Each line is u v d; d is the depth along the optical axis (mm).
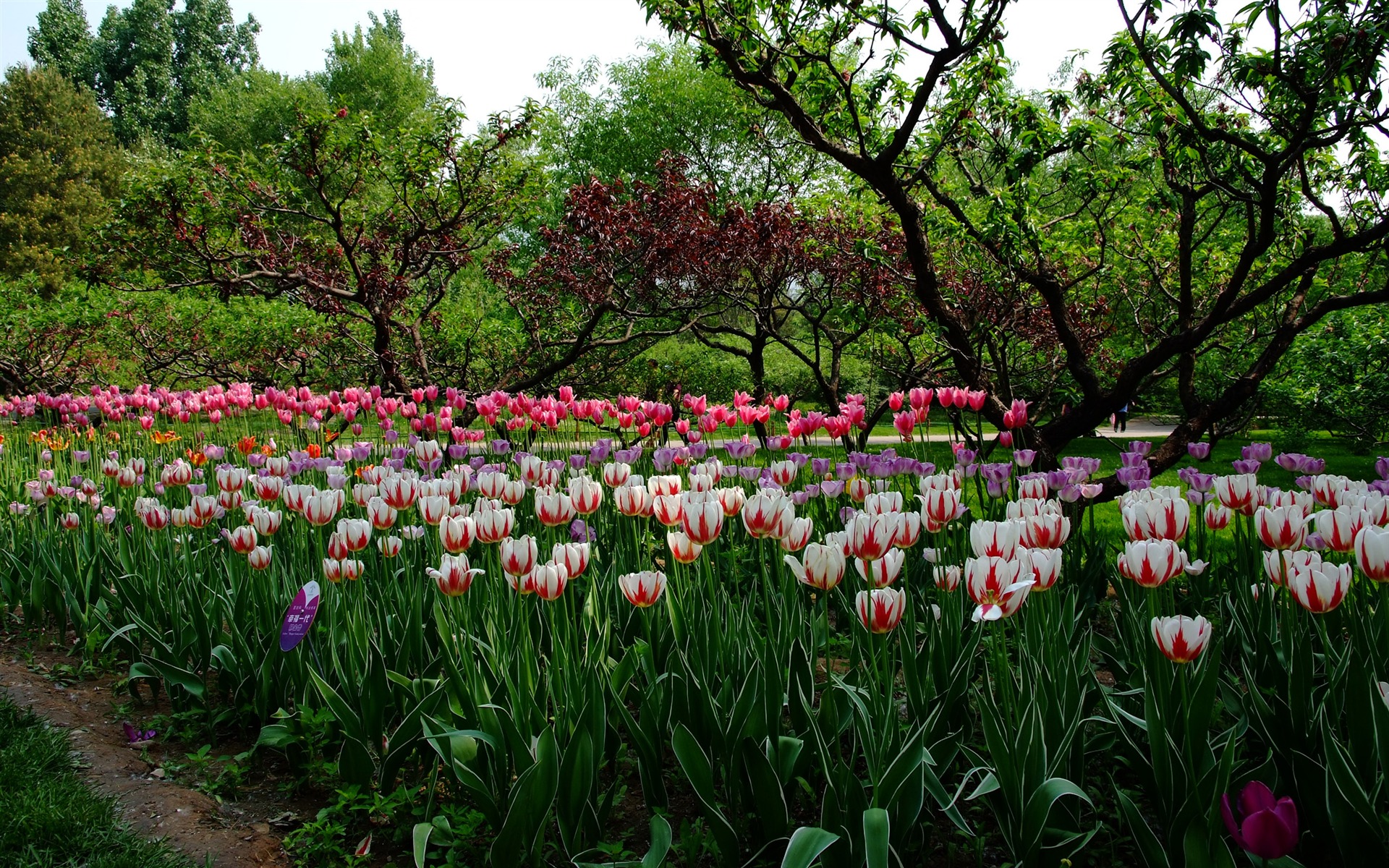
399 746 2924
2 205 32750
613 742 3049
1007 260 6941
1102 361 9562
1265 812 1692
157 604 4262
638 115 21688
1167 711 2475
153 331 12008
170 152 34719
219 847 2932
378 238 10266
